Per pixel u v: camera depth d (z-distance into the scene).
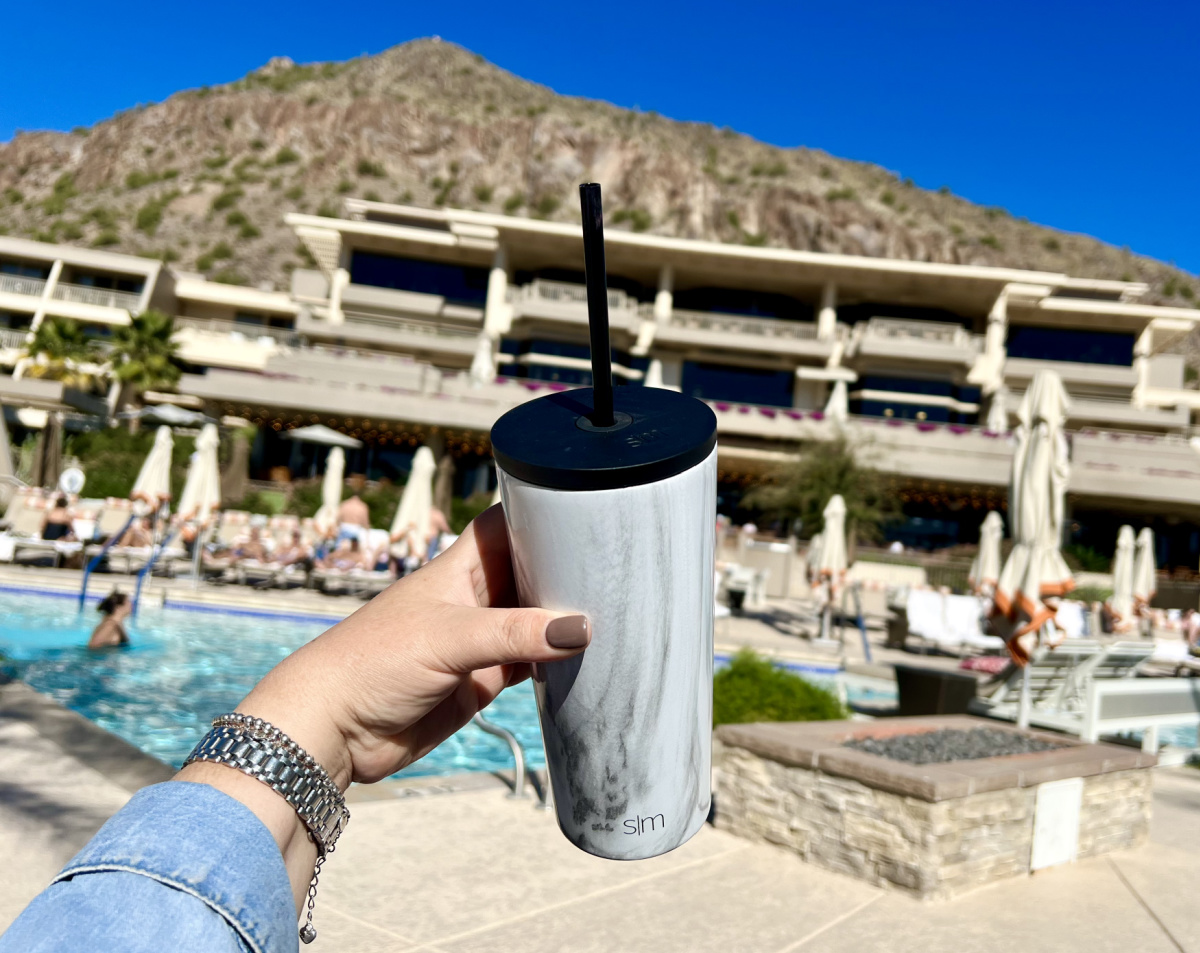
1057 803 3.73
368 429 33.47
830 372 33.53
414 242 38.81
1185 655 11.64
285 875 0.48
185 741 5.58
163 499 12.88
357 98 165.75
